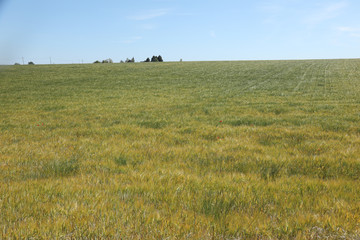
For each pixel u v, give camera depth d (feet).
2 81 125.70
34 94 87.45
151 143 26.71
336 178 17.48
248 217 11.84
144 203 13.24
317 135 28.96
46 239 9.73
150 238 9.92
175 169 18.60
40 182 16.28
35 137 31.37
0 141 29.14
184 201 13.33
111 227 10.57
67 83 118.52
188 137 29.43
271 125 35.63
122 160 21.20
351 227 10.82
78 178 17.22
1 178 17.19
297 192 14.73
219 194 14.03
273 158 20.70
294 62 253.65
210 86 104.37
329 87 92.17
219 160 21.07
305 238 10.20
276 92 82.58
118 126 36.63
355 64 203.51
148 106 59.11
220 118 41.73
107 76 145.89
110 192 14.53
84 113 51.24
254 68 194.59
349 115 40.93
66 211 11.80
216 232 10.50
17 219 11.38
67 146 26.25
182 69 189.98
